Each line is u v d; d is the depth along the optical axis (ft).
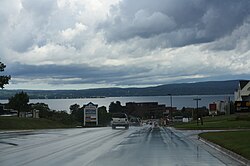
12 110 322.75
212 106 314.35
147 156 63.52
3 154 68.49
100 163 54.44
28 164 53.88
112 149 76.84
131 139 107.14
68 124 277.03
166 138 111.34
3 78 190.80
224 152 69.21
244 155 58.08
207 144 88.17
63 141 100.99
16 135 131.54
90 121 282.15
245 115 211.41
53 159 59.93
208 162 55.11
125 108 531.50
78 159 59.62
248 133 100.42
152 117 530.27
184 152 70.13
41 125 222.89
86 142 96.68
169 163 54.08
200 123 210.38
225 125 168.14
